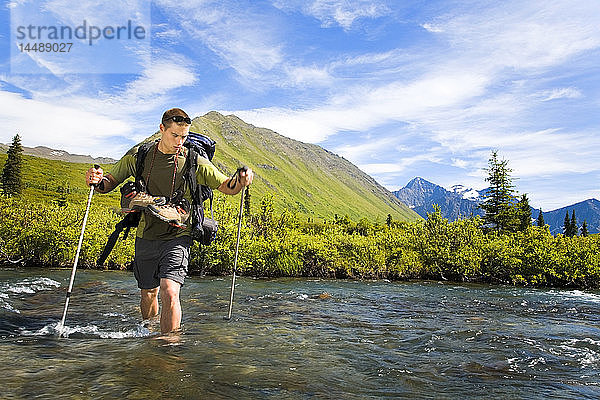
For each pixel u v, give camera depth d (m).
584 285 24.16
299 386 4.07
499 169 64.38
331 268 24.27
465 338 7.41
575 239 26.58
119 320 7.40
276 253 23.16
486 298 15.81
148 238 6.13
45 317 7.54
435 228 27.80
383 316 10.02
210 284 16.08
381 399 3.97
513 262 24.92
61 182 186.38
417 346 6.63
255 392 3.79
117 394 3.49
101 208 22.88
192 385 3.81
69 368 4.10
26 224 20.92
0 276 14.43
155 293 6.93
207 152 6.69
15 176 122.88
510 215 63.84
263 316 8.90
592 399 4.37
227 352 5.08
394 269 25.17
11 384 3.59
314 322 8.45
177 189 6.08
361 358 5.49
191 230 6.14
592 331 8.81
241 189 6.10
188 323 7.26
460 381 4.80
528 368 5.59
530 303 14.62
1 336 5.57
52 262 20.70
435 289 19.03
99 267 20.75
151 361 4.46
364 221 144.62
